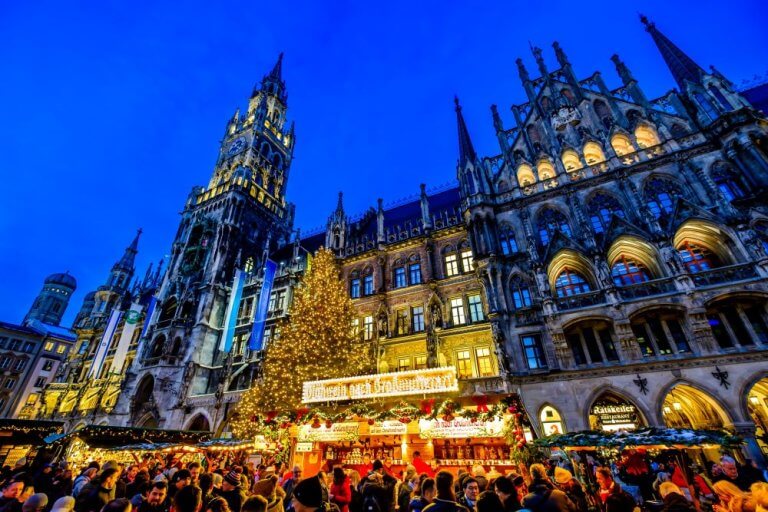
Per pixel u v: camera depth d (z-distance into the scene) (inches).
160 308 1897.1
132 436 862.5
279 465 574.2
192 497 202.8
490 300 1087.6
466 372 1088.2
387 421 612.4
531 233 1161.4
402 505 368.8
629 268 1012.5
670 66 1266.0
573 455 652.7
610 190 1111.6
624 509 226.7
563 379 898.1
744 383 744.3
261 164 2586.1
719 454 725.3
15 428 960.9
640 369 835.4
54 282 4817.9
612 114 1268.5
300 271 1695.4
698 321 820.6
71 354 2554.1
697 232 951.0
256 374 1440.7
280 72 3395.7
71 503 215.6
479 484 375.6
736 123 975.0
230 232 2044.8
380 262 1465.3
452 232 1359.5
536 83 1552.7
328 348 1106.7
